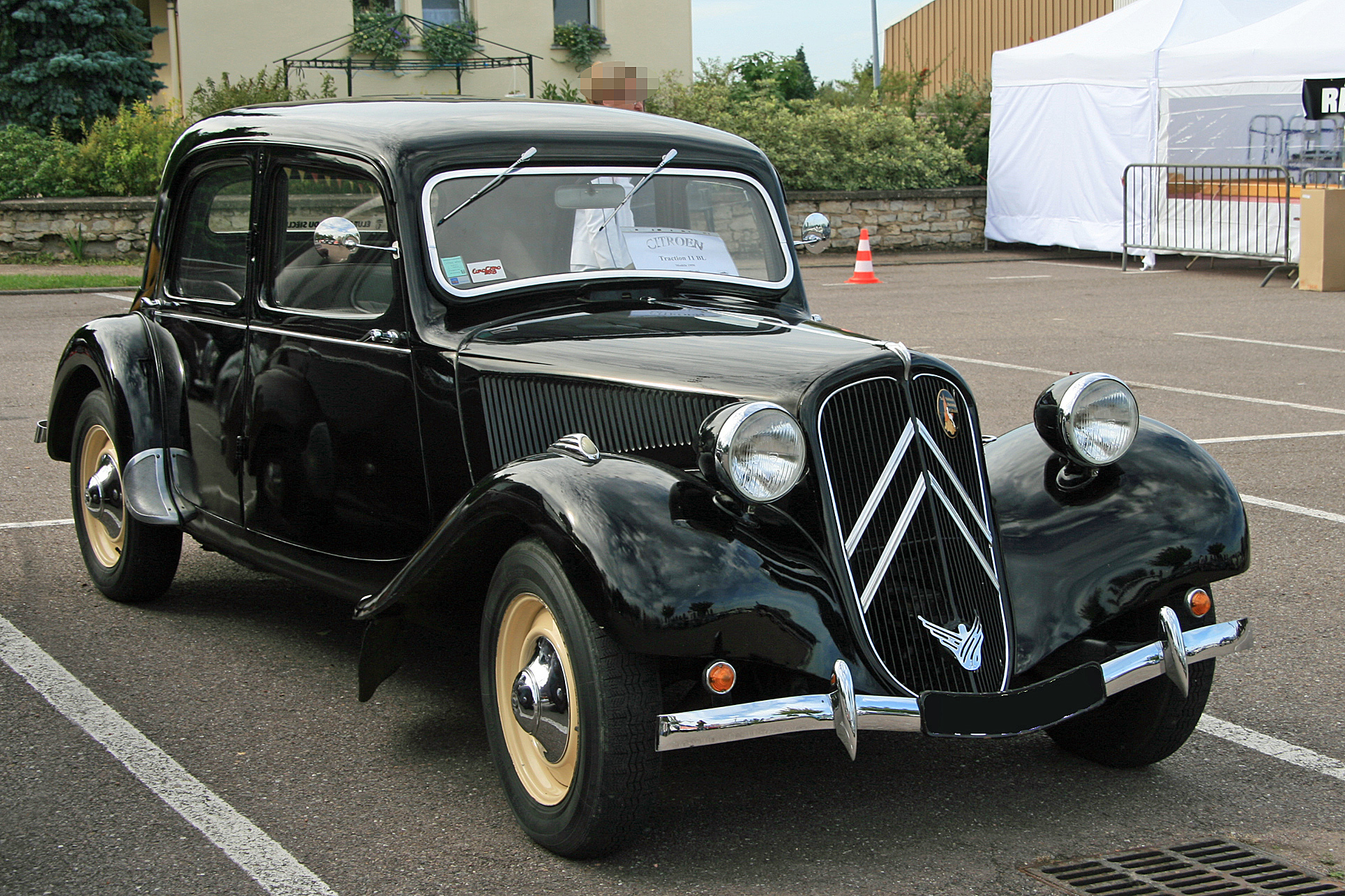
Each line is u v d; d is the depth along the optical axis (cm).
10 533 572
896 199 1975
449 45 2016
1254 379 938
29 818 323
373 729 380
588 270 396
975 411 336
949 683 312
